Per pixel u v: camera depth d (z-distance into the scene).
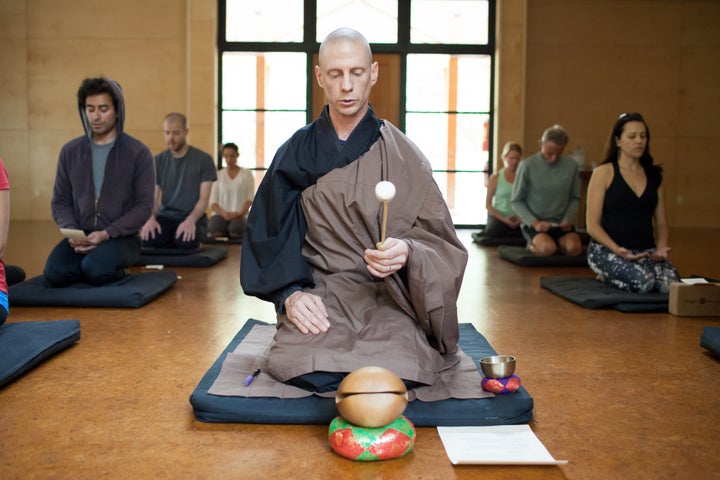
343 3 9.73
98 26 9.90
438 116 9.91
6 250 6.33
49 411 2.18
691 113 10.20
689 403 2.32
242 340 2.96
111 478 1.73
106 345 3.01
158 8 9.88
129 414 2.16
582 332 3.37
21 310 3.74
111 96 4.14
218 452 1.88
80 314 3.66
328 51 2.26
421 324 2.31
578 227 9.55
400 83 9.84
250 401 2.11
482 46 9.77
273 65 9.78
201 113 9.49
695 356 2.93
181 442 1.95
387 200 1.95
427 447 1.92
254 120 9.84
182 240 5.93
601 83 10.13
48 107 9.95
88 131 4.23
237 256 6.48
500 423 2.06
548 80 10.12
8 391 2.37
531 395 2.39
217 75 9.72
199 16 9.39
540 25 10.07
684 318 3.72
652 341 3.19
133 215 4.20
